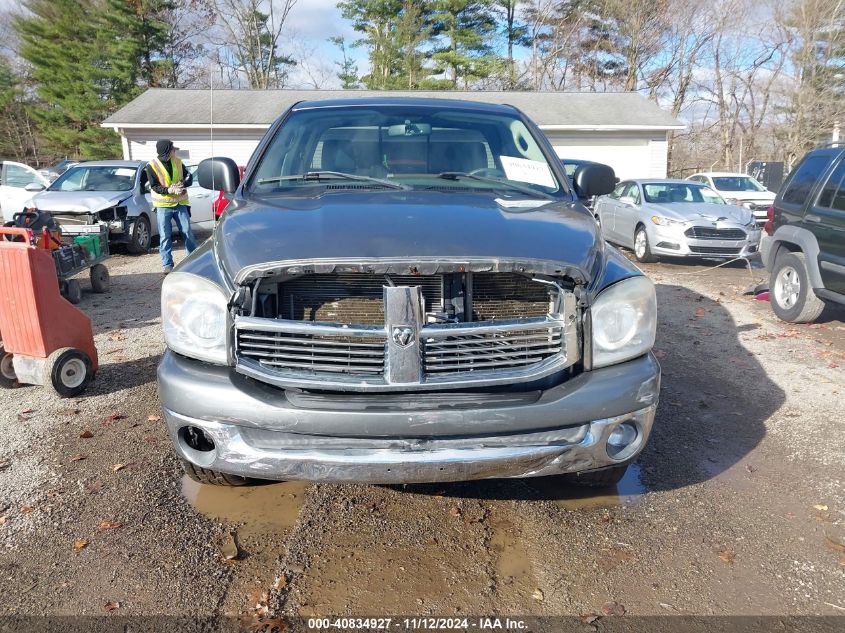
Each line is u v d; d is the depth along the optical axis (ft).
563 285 9.56
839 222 22.20
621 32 136.05
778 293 25.45
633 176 86.43
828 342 22.29
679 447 14.20
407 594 9.38
